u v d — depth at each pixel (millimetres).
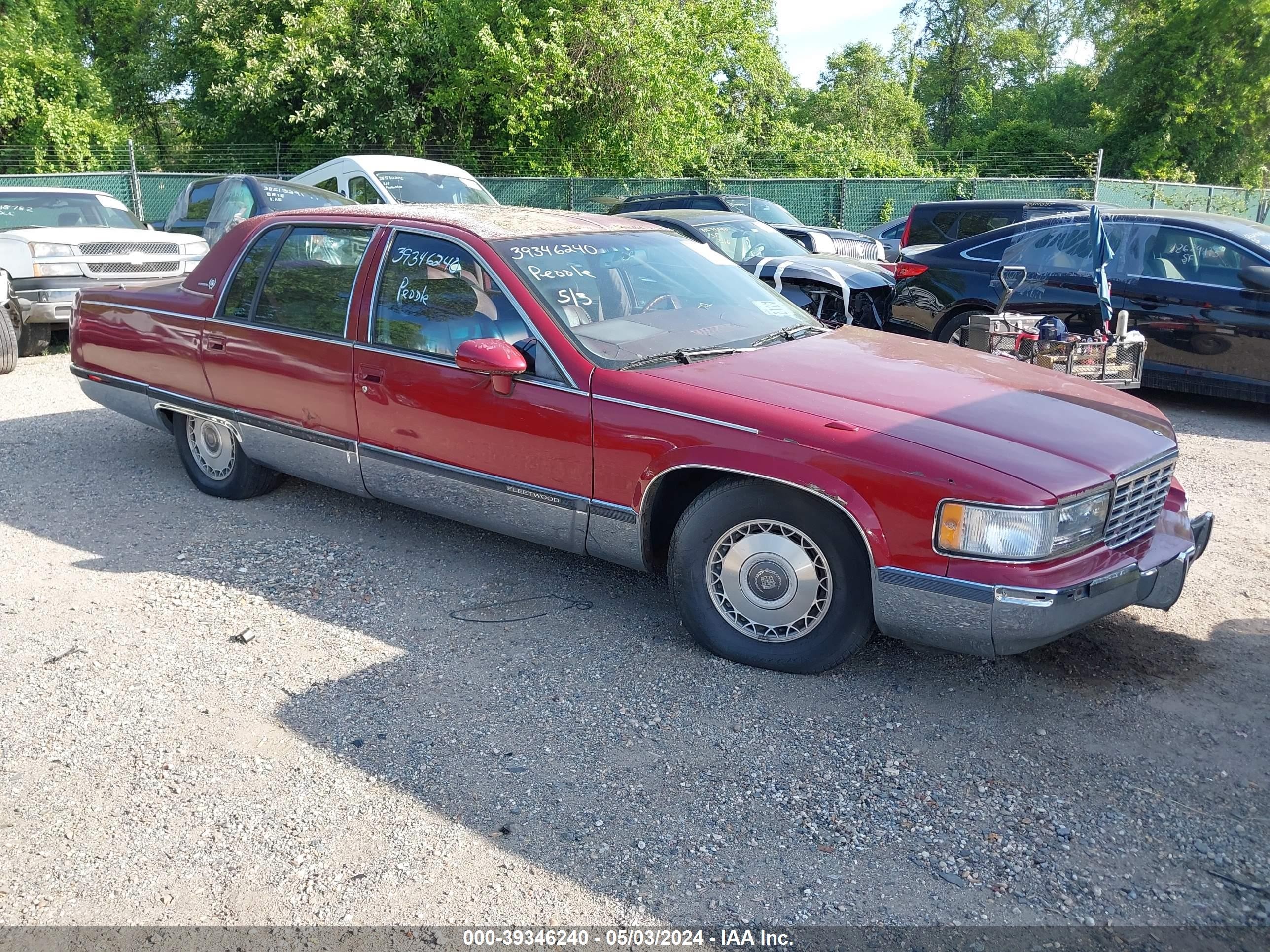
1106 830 2945
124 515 5539
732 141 27703
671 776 3199
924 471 3332
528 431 4160
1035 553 3248
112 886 2723
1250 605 4480
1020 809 3035
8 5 24031
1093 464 3434
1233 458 6969
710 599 3891
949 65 51281
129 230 11281
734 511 3730
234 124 24328
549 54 21359
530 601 4473
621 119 22625
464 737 3418
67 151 23203
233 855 2840
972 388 3953
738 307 4773
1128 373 6418
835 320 9258
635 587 4629
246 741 3396
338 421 4859
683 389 3840
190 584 4641
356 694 3697
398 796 3102
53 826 2961
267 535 5234
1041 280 8648
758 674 3822
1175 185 24469
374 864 2803
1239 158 33125
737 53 28641
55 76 23484
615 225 5102
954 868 2783
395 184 12297
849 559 3561
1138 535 3730
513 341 4234
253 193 11289
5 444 6945
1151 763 3275
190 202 13227
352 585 4629
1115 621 4312
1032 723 3506
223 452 5660
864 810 3031
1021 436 3537
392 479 4742
